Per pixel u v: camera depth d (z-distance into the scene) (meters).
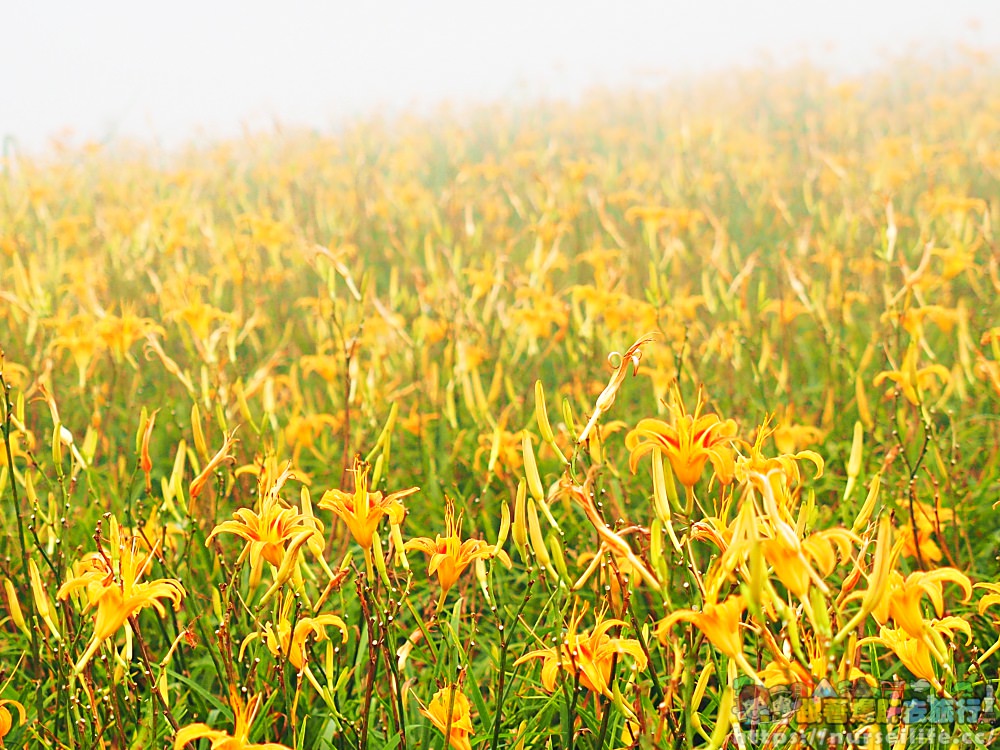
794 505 2.14
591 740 2.58
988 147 10.02
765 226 8.90
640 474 4.45
